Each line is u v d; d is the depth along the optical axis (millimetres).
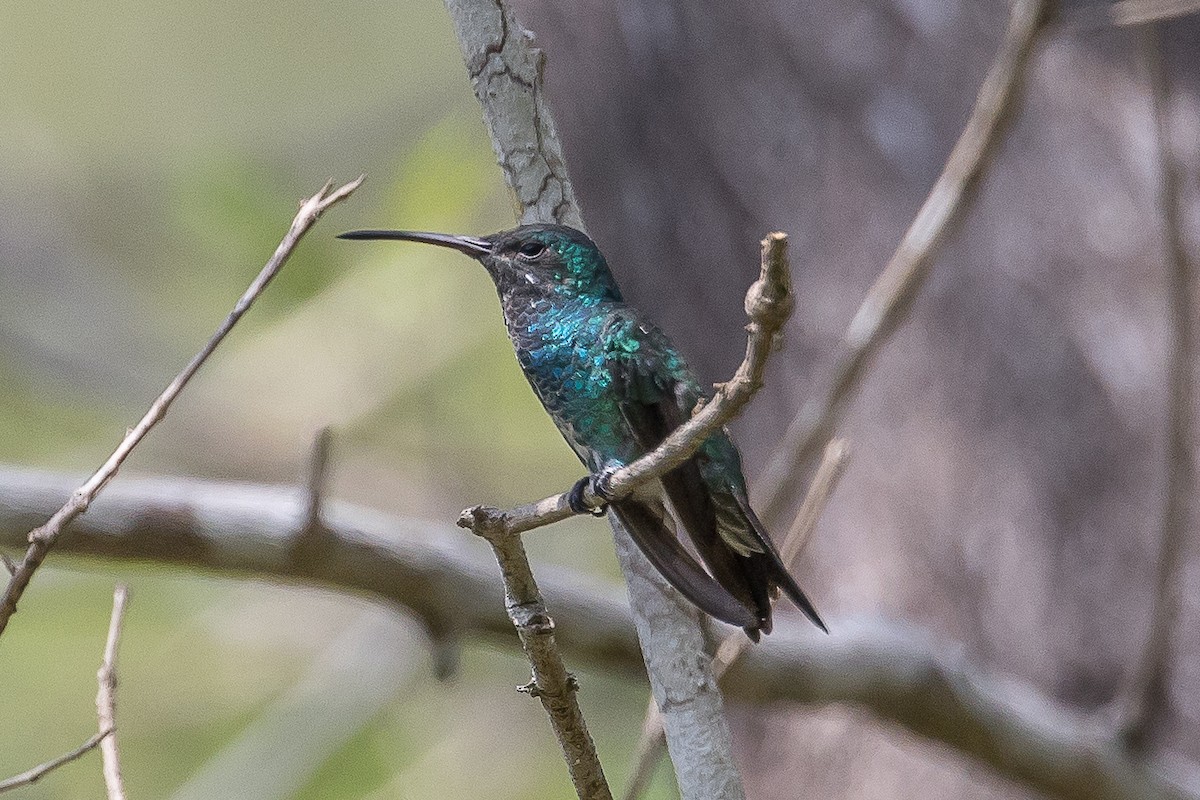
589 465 6789
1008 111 6430
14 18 11703
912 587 9078
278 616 15695
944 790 9141
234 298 16906
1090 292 8594
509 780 14258
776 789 9797
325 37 12680
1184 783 8250
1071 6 8688
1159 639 7941
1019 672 8781
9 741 14062
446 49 13227
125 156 14523
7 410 17344
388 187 15305
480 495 15617
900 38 9086
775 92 9406
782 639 8086
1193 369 8188
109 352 17766
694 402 6297
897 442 9133
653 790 11164
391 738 14195
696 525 5574
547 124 5875
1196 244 8242
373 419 16234
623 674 8109
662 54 9797
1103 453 8555
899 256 6551
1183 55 8477
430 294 15461
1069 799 8359
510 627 7844
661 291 10000
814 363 9312
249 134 13953
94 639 14734
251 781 13547
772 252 3539
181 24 12016
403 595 7680
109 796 4832
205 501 7539
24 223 18125
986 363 8875
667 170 9883
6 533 7555
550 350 6535
